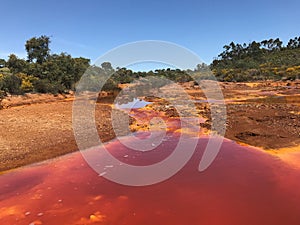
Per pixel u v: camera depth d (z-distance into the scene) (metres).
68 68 28.94
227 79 41.88
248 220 4.43
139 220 4.53
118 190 5.64
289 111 14.09
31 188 5.77
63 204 5.07
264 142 8.64
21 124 11.41
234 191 5.43
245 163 6.91
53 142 9.02
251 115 13.41
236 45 78.69
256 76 43.59
